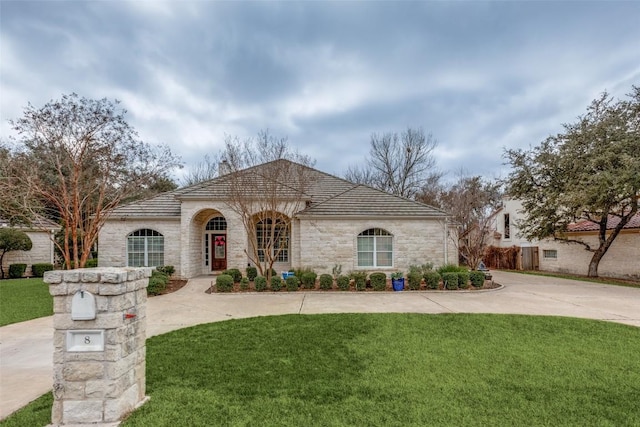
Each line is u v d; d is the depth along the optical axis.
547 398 4.48
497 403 4.34
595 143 16.67
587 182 15.74
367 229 17.25
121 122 13.80
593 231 19.50
